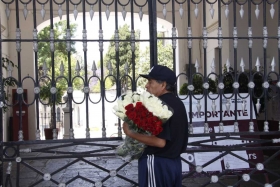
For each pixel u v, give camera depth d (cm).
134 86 447
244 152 512
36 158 432
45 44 1814
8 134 1155
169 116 314
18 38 431
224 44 929
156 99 318
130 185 627
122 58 1445
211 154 507
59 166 779
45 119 1259
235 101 469
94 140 441
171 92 353
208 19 1076
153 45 447
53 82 435
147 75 350
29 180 671
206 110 467
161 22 1189
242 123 514
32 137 1171
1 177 427
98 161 817
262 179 630
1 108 426
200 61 1172
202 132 505
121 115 324
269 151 748
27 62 1152
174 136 332
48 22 1135
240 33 884
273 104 764
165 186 334
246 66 895
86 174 703
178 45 1179
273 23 862
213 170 499
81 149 940
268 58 879
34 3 434
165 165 331
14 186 636
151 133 313
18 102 432
